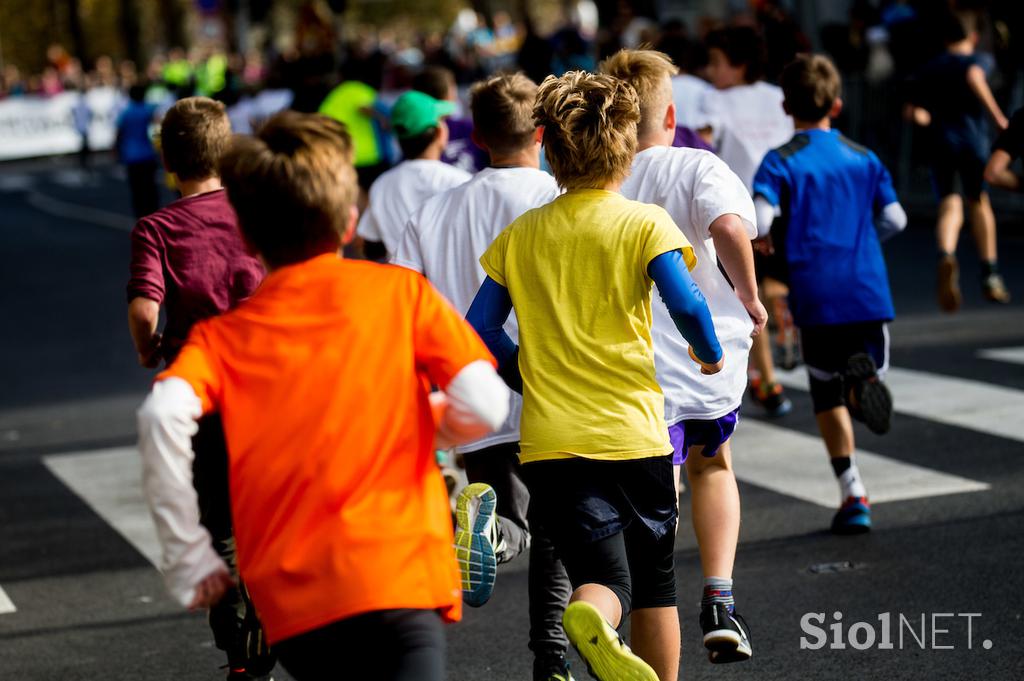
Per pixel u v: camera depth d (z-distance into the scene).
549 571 9.05
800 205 12.88
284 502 6.22
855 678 10.00
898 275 28.92
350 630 6.16
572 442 8.05
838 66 40.62
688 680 10.14
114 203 56.28
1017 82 32.72
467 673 10.54
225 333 6.45
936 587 11.77
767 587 12.03
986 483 14.83
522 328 8.30
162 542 6.20
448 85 16.33
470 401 6.40
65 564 13.95
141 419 6.19
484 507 8.18
